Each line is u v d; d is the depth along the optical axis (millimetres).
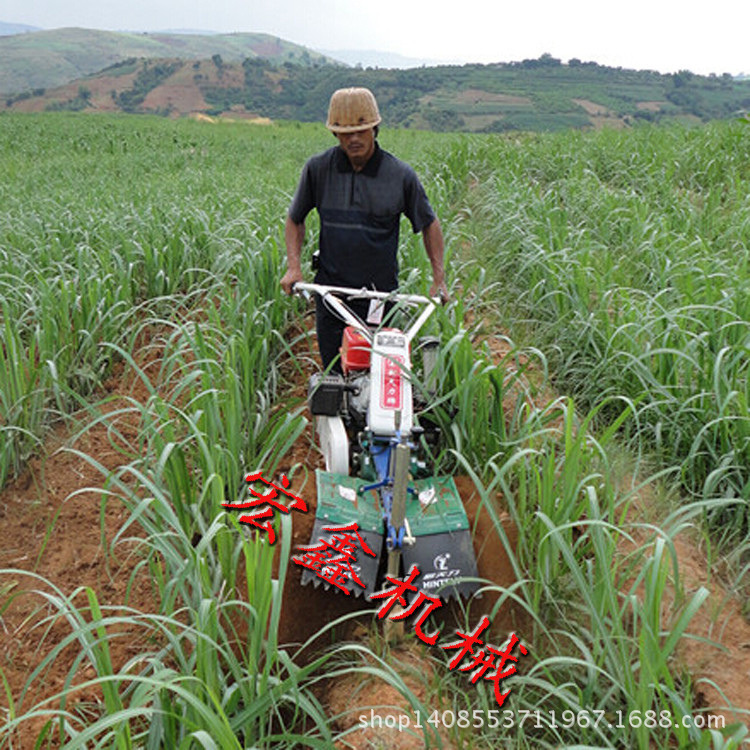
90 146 27672
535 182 11469
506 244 7793
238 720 2875
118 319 6508
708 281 5285
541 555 3652
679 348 4941
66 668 3721
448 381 4637
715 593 3812
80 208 9930
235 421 4312
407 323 5488
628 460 4641
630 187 11297
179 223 8328
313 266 5016
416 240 6840
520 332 6348
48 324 5547
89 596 2699
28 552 4512
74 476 5121
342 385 4281
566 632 3357
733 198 10266
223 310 6043
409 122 178750
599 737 3160
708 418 4484
